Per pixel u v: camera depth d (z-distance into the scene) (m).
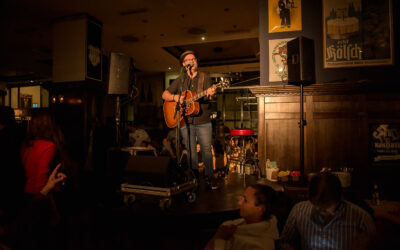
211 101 3.07
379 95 3.46
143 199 2.52
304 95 3.64
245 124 10.58
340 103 3.55
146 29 6.75
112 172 3.80
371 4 3.57
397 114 3.41
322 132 3.58
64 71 5.91
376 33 3.55
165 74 11.05
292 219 1.82
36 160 1.98
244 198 1.61
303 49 3.20
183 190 2.48
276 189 2.94
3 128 2.27
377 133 3.46
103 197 2.79
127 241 2.32
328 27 3.67
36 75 11.21
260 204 1.56
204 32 6.96
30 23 6.27
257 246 1.38
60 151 2.19
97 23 6.18
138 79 11.63
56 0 5.24
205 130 3.00
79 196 3.43
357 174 3.45
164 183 2.34
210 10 5.75
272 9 3.87
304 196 3.02
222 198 2.68
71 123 5.99
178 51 8.68
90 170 5.08
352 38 3.60
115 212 2.37
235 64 9.77
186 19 6.21
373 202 3.02
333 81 3.64
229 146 4.09
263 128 3.76
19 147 2.36
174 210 2.30
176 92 3.22
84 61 5.75
